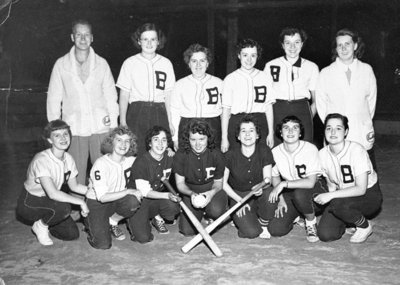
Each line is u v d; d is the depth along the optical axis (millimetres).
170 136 4355
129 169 4410
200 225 4125
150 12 10484
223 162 4383
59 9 11406
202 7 9805
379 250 4070
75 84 4738
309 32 11648
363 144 4621
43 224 4352
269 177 4371
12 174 7234
